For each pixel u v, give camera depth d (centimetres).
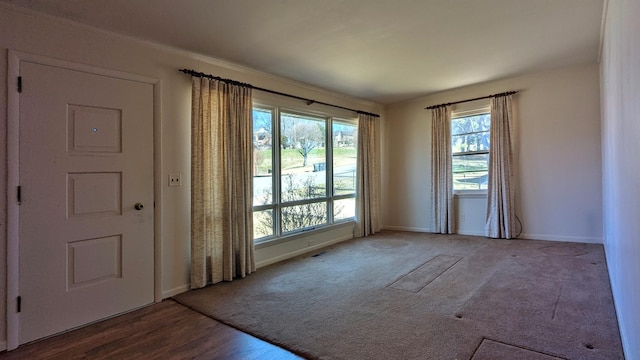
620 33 201
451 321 241
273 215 427
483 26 295
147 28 272
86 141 257
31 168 231
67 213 248
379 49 340
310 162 486
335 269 380
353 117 558
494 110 504
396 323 241
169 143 312
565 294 284
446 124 556
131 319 264
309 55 349
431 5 254
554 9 268
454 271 359
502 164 500
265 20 268
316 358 201
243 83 369
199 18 260
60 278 244
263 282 341
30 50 231
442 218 562
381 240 530
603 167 412
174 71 318
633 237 168
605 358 190
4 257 221
